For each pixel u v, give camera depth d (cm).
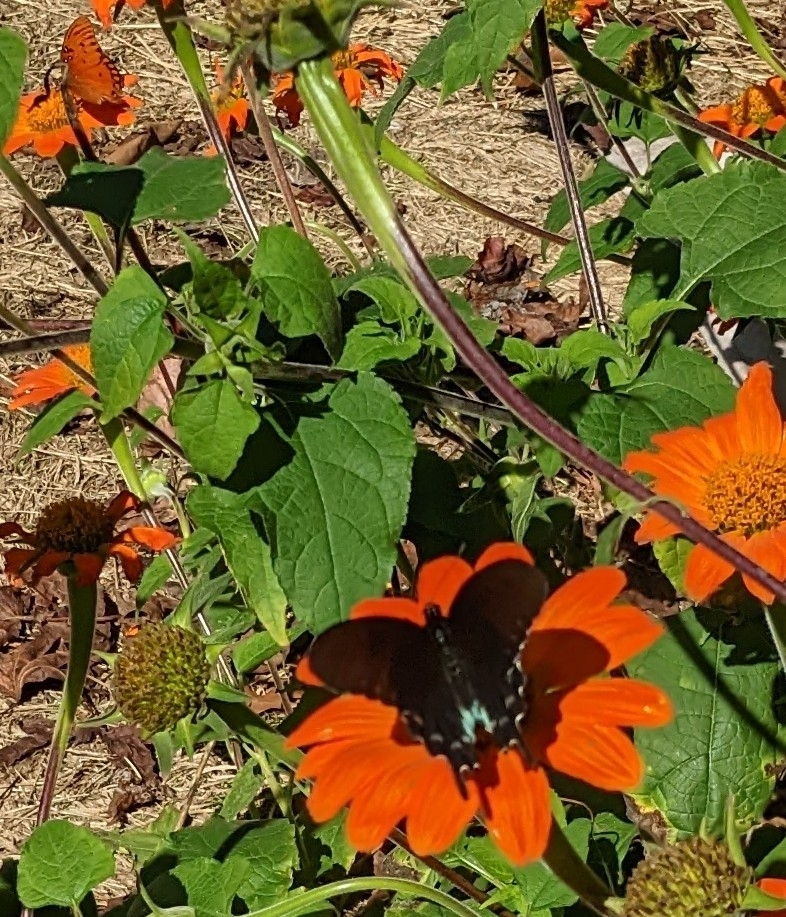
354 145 25
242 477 34
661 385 37
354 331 39
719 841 30
